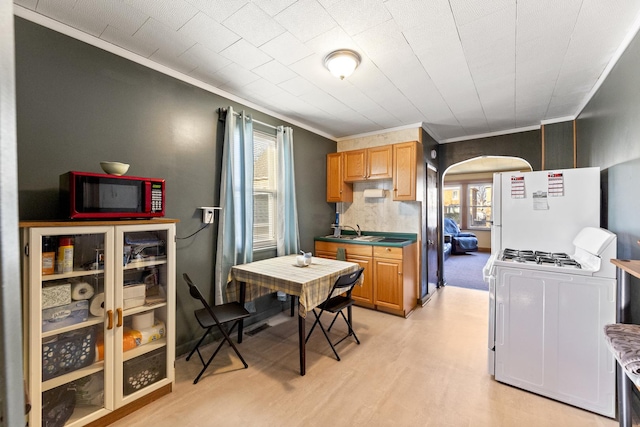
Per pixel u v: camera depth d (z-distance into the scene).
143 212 1.86
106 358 1.68
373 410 1.83
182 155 2.48
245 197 2.89
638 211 1.76
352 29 1.87
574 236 2.33
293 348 2.63
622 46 1.96
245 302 2.87
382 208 4.15
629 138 1.88
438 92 2.81
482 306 3.78
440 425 1.72
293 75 2.49
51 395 1.56
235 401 1.91
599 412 1.80
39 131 1.74
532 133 3.83
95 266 1.69
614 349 1.39
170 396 1.95
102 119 2.00
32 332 1.43
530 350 2.01
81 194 1.59
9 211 0.28
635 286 1.78
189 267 2.54
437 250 4.65
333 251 3.91
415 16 1.74
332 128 4.03
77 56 1.89
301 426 1.70
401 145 3.66
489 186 8.48
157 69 2.31
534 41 1.97
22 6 1.67
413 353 2.54
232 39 1.99
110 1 1.63
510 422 1.74
